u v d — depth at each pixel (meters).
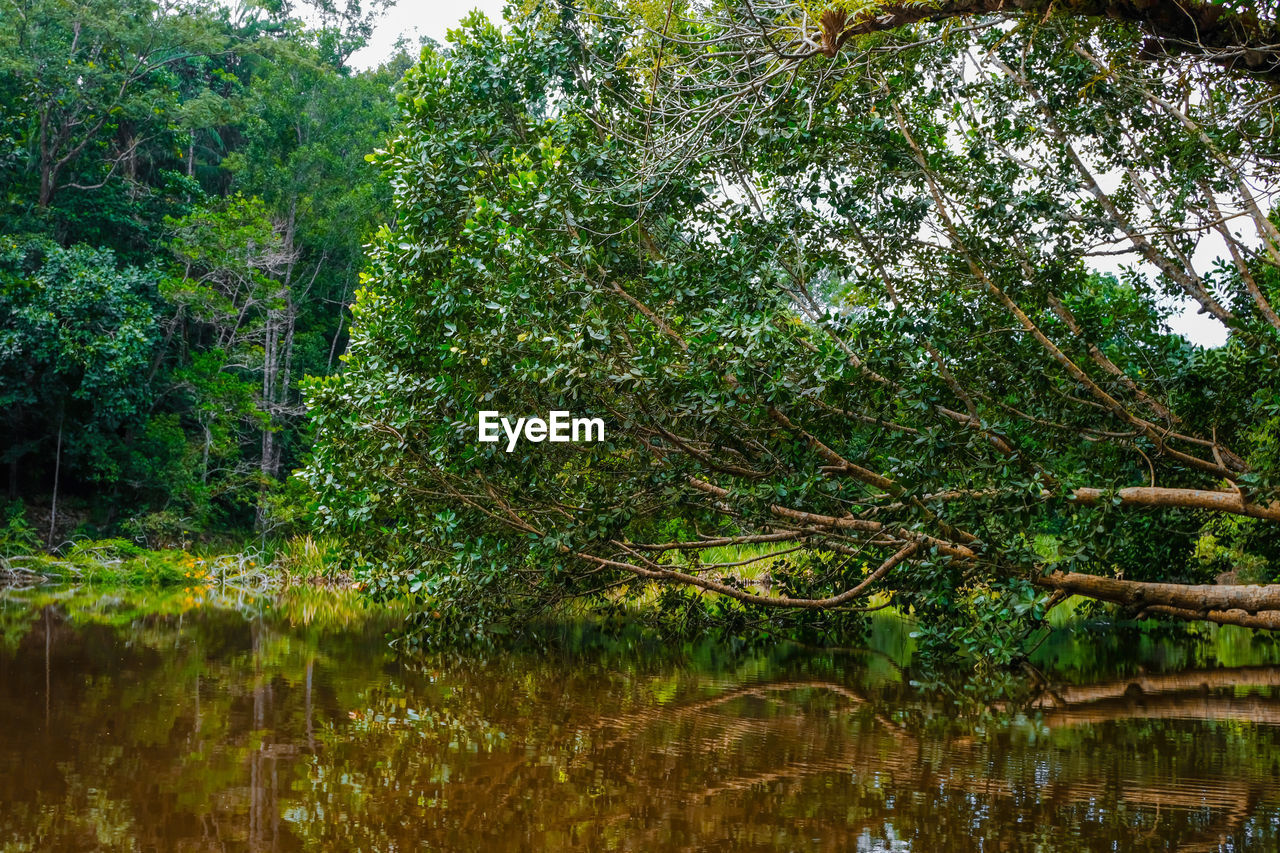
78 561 21.02
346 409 9.48
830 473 8.18
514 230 8.32
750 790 4.33
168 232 26.50
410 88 9.81
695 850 3.54
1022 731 5.70
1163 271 9.56
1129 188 10.02
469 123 9.60
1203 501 7.29
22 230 23.61
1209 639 11.59
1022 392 9.16
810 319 9.70
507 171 9.85
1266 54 5.38
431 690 6.93
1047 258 9.36
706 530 10.70
